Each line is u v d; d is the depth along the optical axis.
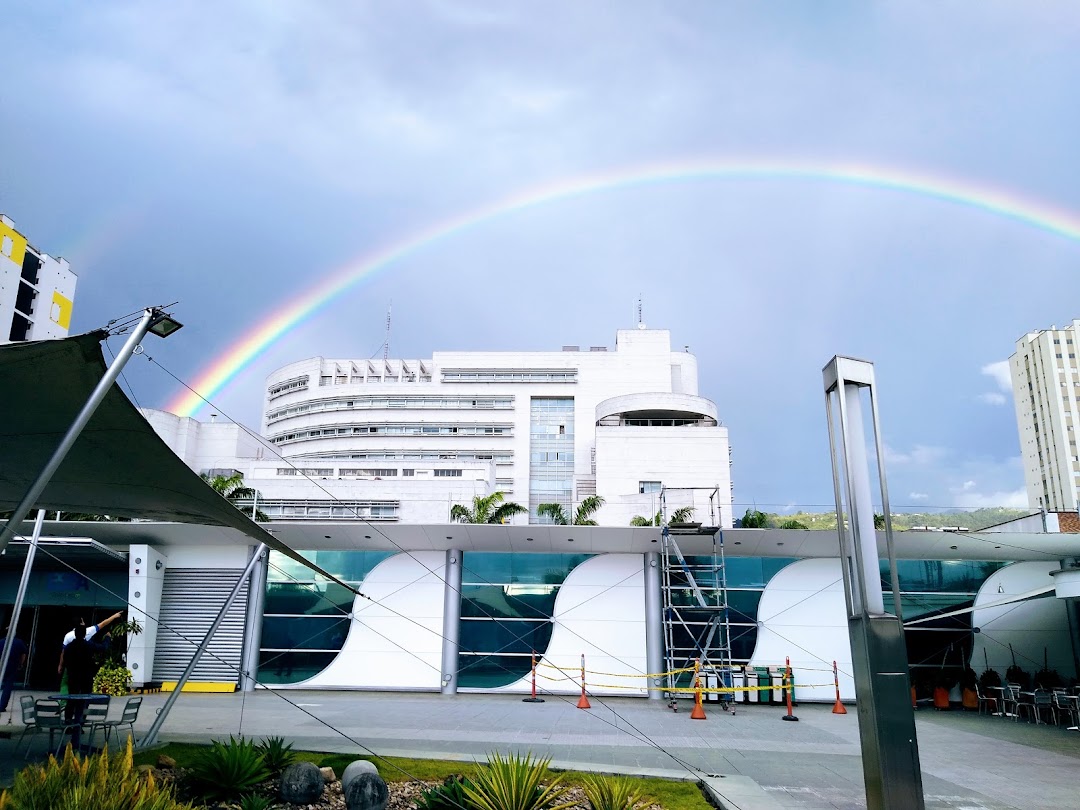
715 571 23.22
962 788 11.18
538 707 20.23
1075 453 139.38
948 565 24.53
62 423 8.80
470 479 67.25
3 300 69.12
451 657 23.78
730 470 69.75
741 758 13.05
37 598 24.59
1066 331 145.38
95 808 6.18
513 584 24.69
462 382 97.62
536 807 8.00
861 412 9.21
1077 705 18.09
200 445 79.88
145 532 24.09
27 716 10.98
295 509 64.31
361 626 24.44
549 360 97.00
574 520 39.34
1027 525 27.45
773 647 23.89
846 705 22.64
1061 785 11.41
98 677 21.03
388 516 63.88
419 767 11.00
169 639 24.02
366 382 104.25
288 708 18.81
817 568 24.55
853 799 10.18
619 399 73.50
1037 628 24.03
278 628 24.48
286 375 106.69
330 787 9.73
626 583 24.48
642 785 10.33
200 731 14.31
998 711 21.31
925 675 23.59
